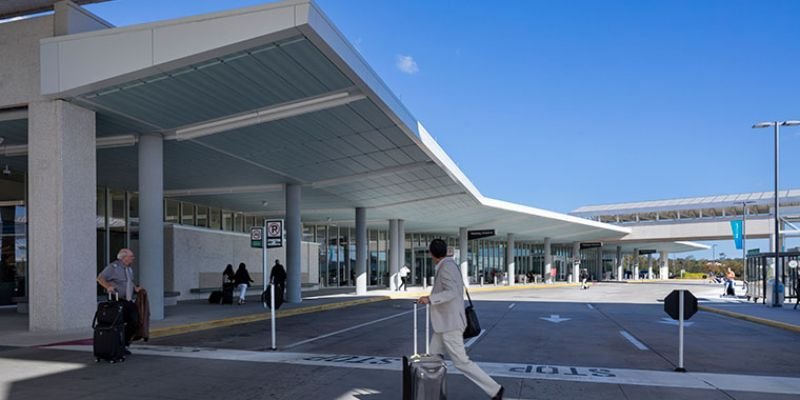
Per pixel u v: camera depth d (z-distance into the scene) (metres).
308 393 7.25
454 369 8.98
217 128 15.77
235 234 29.42
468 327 6.68
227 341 12.55
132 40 12.18
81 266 13.49
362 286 32.75
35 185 13.20
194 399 6.93
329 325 16.27
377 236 50.72
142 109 14.34
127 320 9.69
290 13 10.71
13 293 21.17
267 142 17.89
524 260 72.50
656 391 7.53
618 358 10.58
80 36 12.76
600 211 70.88
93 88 12.81
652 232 62.66
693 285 60.59
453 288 6.50
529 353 11.14
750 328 16.86
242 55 11.77
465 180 28.19
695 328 16.48
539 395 7.25
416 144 19.28
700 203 62.28
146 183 16.33
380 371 8.66
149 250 16.19
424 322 17.20
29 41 13.44
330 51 11.62
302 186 25.69
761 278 28.09
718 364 10.06
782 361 10.55
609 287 54.12
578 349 11.73
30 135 13.33
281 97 14.14
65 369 8.70
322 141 18.20
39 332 12.81
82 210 13.61
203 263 26.59
